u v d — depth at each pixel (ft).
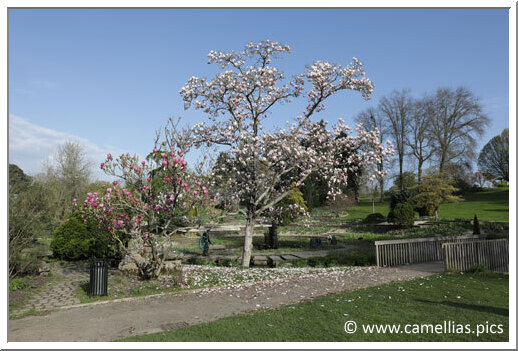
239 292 27.35
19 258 32.24
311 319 20.25
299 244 67.21
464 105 135.13
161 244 32.50
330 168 43.42
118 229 32.68
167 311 22.54
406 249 42.37
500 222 88.84
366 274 34.71
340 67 42.91
